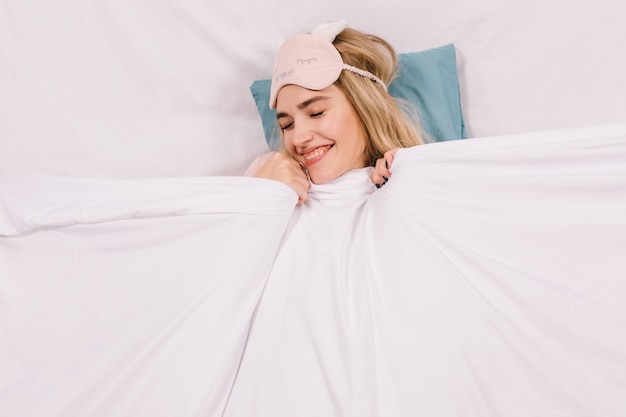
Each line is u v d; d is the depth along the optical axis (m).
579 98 1.38
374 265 0.86
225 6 1.34
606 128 0.81
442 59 1.31
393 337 0.76
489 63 1.38
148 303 0.78
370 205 0.98
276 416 0.73
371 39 1.20
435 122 1.25
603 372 0.69
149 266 0.81
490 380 0.71
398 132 1.14
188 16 1.33
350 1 1.37
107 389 0.74
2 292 0.79
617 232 0.76
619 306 0.72
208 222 0.83
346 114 1.06
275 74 1.08
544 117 1.38
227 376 0.77
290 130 1.09
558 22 1.38
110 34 1.32
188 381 0.75
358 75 1.10
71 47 1.31
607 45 1.38
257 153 1.37
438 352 0.74
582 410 0.67
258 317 0.83
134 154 1.33
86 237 0.82
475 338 0.74
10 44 1.29
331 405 0.73
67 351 0.76
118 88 1.33
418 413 0.70
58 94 1.31
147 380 0.74
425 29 1.38
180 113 1.35
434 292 0.79
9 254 0.82
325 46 1.06
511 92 1.38
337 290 0.84
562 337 0.72
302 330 0.80
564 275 0.75
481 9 1.37
